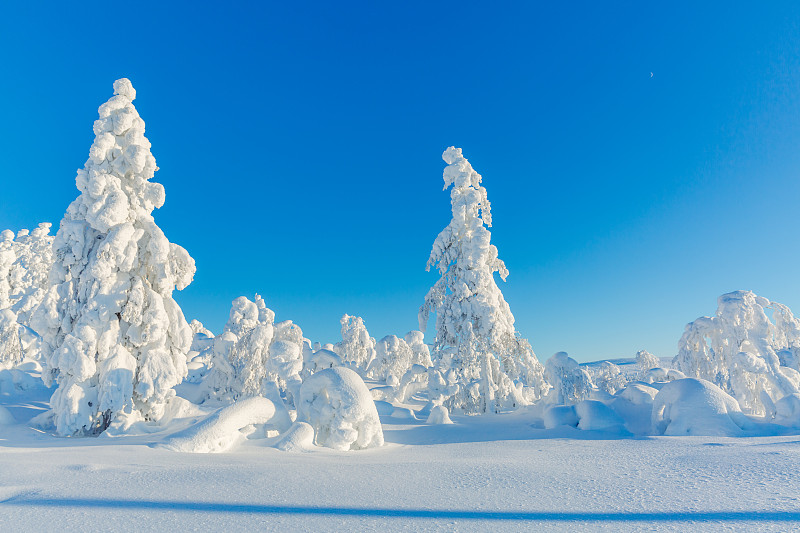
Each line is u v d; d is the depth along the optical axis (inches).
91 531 138.1
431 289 1114.7
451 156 1163.9
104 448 336.5
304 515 153.0
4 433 491.8
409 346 1700.3
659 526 132.0
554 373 933.2
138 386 589.6
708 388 559.2
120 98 679.1
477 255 1065.5
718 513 143.4
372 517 149.3
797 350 964.0
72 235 611.8
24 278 1583.4
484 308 1049.5
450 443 499.2
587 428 585.0
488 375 1023.6
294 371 617.3
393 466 262.2
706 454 283.3
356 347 1884.8
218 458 308.3
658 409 609.0
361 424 441.7
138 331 612.7
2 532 138.5
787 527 126.4
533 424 709.3
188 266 671.8
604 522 138.1
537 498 174.1
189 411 632.4
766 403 605.3
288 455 349.7
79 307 598.9
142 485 206.8
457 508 160.2
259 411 424.5
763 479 195.8
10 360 1072.2
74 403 548.4
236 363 1022.4
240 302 1169.4
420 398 1280.8
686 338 1151.0
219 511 159.2
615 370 1429.6
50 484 209.5
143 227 663.1
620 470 237.1
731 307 1000.9
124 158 661.9
